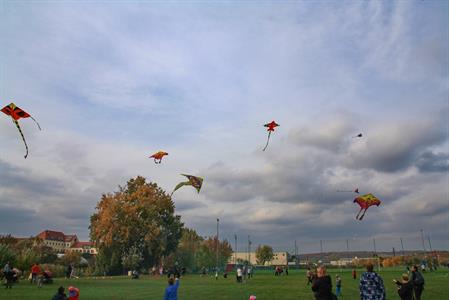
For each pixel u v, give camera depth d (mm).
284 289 37750
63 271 66375
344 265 140375
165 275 78562
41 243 135000
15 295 26781
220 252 151750
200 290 36531
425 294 29359
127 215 79000
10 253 41188
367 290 12641
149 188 85938
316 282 12336
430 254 130125
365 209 31594
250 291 35281
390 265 133875
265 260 182500
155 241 82125
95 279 58562
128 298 27484
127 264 78438
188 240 126500
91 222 85500
